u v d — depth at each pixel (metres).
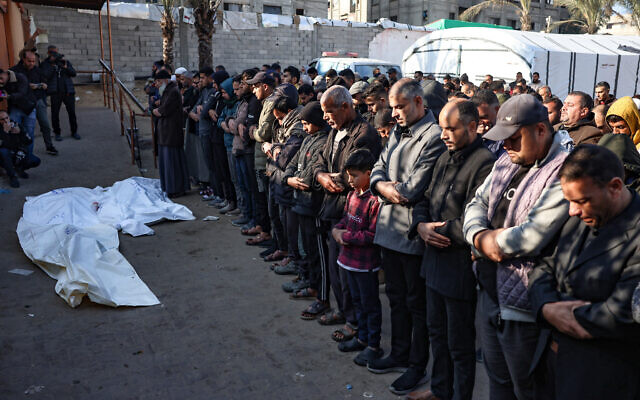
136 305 4.09
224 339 3.60
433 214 2.58
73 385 3.02
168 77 7.25
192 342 3.55
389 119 3.37
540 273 1.84
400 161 2.94
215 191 7.26
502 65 13.98
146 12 18.89
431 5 31.44
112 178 7.96
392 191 2.82
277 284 4.59
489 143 3.40
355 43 23.44
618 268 1.57
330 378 3.13
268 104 4.82
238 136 5.60
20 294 4.27
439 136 2.76
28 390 2.96
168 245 5.59
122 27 18.58
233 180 6.28
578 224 1.74
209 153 7.05
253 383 3.06
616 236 1.58
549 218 1.81
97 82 17.22
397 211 2.90
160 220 6.36
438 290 2.53
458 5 32.72
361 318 3.38
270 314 4.01
